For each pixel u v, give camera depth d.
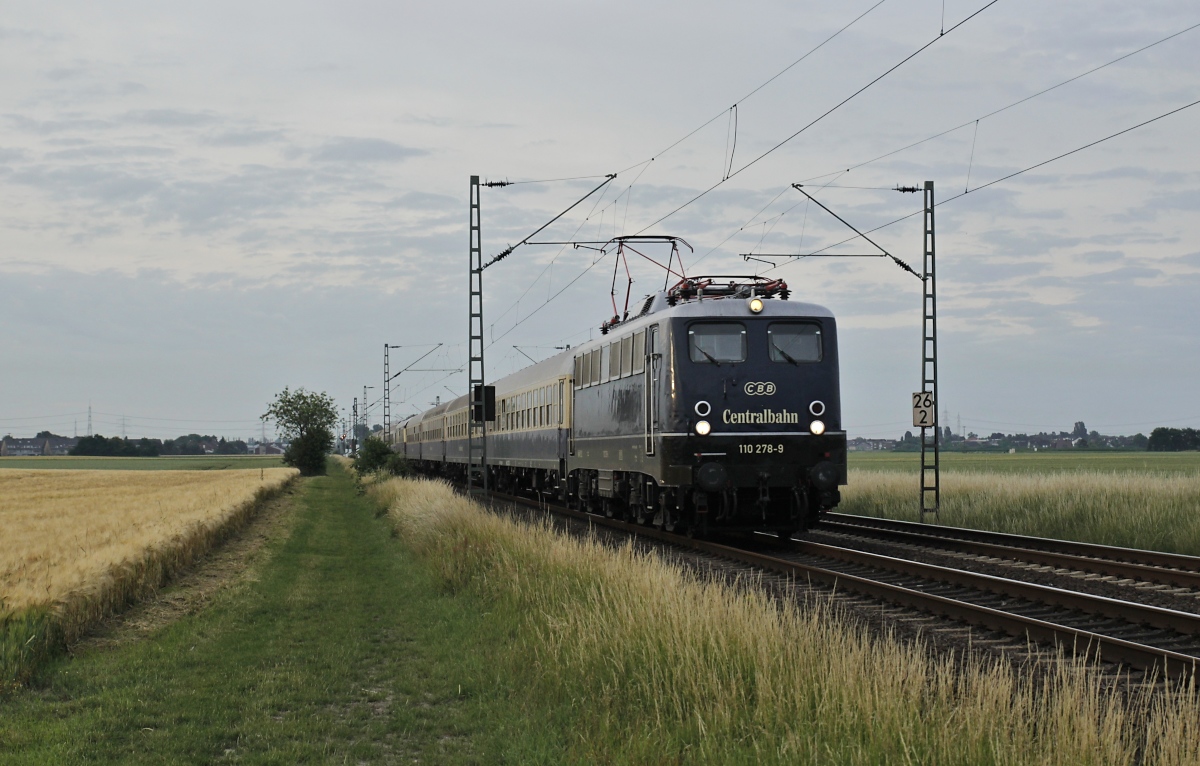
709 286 19.17
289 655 10.80
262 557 20.48
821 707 6.69
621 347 21.23
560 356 29.22
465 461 45.25
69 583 11.77
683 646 8.23
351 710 8.72
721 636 8.27
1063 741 5.79
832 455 17.73
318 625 12.55
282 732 7.93
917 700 6.79
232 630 12.26
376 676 9.88
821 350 17.88
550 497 34.84
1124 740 6.32
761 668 7.62
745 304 17.92
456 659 10.37
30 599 10.84
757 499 17.91
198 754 7.34
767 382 17.62
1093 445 194.12
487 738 7.66
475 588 13.98
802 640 8.16
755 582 13.72
